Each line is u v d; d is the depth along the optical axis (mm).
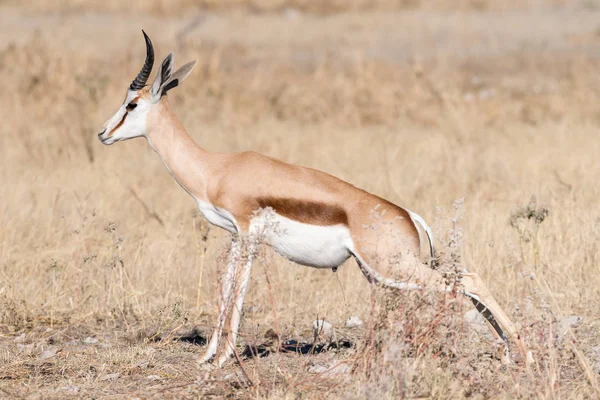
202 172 22891
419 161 42500
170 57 23141
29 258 29984
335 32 89812
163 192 38875
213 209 22938
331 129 51906
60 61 61844
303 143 48188
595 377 20062
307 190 21641
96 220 33375
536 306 23062
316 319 26172
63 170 41000
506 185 37844
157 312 26875
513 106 57906
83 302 27828
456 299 20375
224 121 53188
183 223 32062
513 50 80875
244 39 85062
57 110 52406
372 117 55844
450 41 85562
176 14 99688
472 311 25047
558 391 19094
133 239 31672
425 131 51469
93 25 89750
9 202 34688
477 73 71000
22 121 50688
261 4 105000
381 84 62219
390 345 18766
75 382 21188
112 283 27484
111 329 26141
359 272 29297
